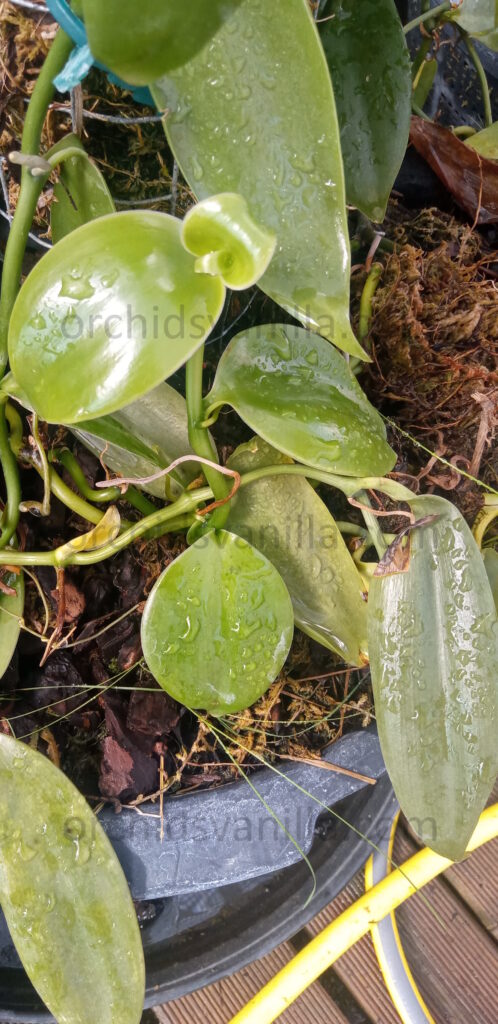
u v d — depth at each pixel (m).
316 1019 0.43
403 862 0.44
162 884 0.26
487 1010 0.43
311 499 0.25
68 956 0.22
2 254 0.29
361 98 0.25
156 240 0.16
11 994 0.28
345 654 0.26
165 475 0.25
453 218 0.31
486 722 0.23
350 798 0.32
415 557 0.23
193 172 0.18
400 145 0.25
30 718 0.27
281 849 0.26
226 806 0.26
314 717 0.29
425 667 0.23
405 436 0.30
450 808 0.23
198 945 0.31
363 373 0.29
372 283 0.28
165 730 0.27
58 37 0.18
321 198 0.18
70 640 0.28
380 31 0.24
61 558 0.24
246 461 0.24
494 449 0.32
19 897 0.22
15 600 0.25
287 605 0.23
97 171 0.22
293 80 0.17
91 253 0.16
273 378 0.22
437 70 0.38
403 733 0.23
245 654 0.23
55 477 0.24
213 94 0.17
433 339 0.28
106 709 0.27
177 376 0.29
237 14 0.16
